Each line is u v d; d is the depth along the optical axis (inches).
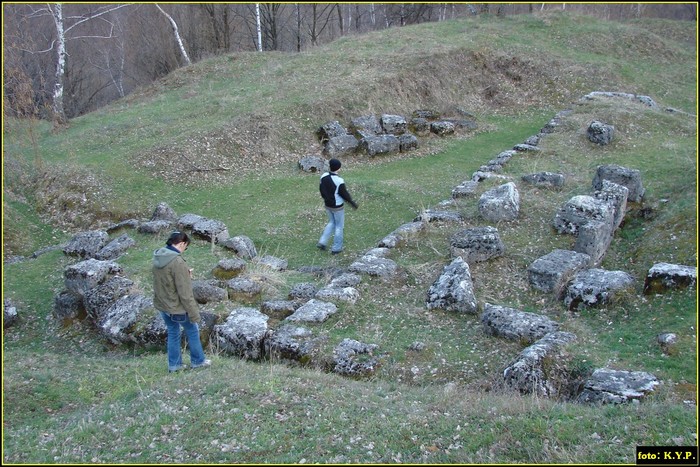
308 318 290.7
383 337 279.1
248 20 1502.2
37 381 241.8
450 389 225.1
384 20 1648.6
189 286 236.2
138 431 189.8
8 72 644.7
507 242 373.7
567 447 170.7
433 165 625.3
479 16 1110.4
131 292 329.7
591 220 362.0
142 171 581.0
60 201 534.9
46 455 179.5
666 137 612.1
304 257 419.5
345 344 267.9
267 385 217.8
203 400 207.5
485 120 781.3
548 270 313.9
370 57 856.9
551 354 239.6
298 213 497.0
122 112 799.7
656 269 296.2
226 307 312.2
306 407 201.2
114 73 1425.9
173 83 919.7
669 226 372.8
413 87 789.2
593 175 503.2
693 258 325.7
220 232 430.9
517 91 852.0
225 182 584.4
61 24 793.6
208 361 251.0
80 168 571.5
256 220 491.2
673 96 848.3
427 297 309.6
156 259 233.0
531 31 1017.5
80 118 816.3
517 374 230.5
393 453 174.2
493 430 181.9
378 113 735.1
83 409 221.8
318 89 746.8
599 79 863.1
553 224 387.9
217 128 647.1
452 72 840.9
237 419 193.5
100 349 306.5
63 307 339.9
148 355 285.3
